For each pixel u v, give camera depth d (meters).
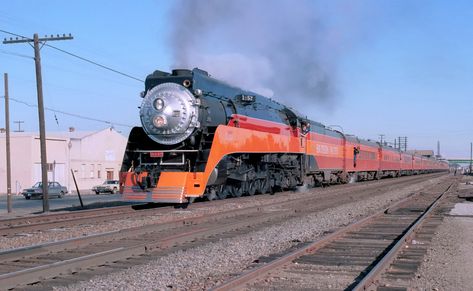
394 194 27.83
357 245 10.36
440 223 14.29
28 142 50.81
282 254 9.33
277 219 15.36
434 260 8.98
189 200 18.34
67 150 54.66
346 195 25.95
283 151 24.02
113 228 12.95
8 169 24.91
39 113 22.62
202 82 18.61
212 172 17.42
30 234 11.87
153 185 16.70
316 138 30.77
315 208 18.94
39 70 23.28
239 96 21.20
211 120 18.31
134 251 9.30
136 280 7.46
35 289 6.89
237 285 6.77
